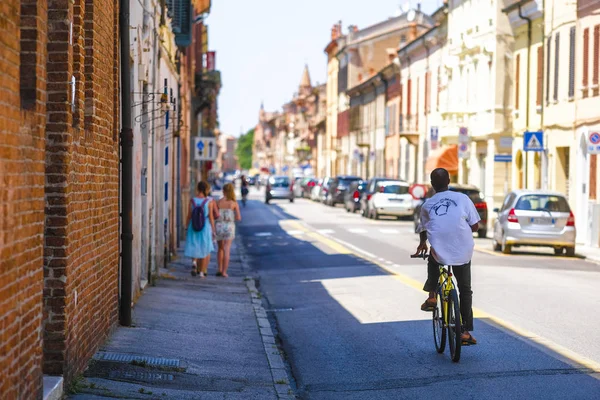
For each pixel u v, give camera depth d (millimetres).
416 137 72500
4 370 6789
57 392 9047
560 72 41219
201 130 60344
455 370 11727
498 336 14008
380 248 33188
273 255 31172
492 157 50562
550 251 32406
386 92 86688
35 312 7758
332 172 125750
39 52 7703
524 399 10062
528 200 30219
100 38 11625
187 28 30953
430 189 44156
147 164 19422
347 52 111938
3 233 6707
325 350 13547
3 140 6668
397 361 12477
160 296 18156
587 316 16047
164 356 12047
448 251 12086
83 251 10477
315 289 21234
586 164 38219
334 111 125875
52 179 9367
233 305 18125
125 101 13711
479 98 52844
